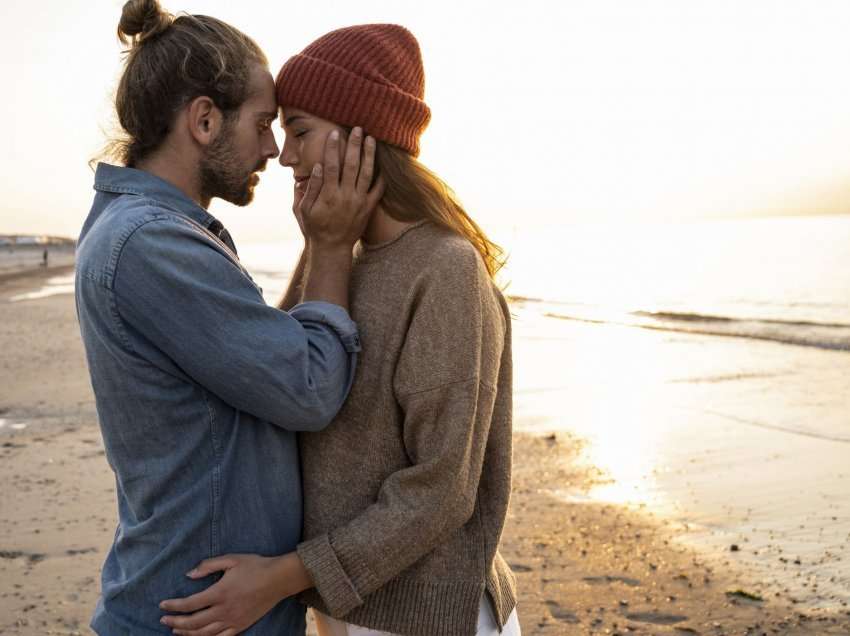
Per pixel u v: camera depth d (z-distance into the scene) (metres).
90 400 9.44
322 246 1.67
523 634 3.69
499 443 1.74
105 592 1.64
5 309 28.64
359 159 1.65
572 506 5.72
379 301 1.65
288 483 1.65
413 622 1.61
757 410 9.41
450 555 1.64
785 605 3.95
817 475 6.44
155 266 1.47
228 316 1.49
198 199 1.73
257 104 1.70
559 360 14.61
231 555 1.56
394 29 1.75
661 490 6.13
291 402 1.51
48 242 196.88
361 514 1.56
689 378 12.23
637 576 4.38
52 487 5.77
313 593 1.68
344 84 1.64
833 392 10.69
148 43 1.64
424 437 1.55
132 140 1.68
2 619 3.61
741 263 58.41
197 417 1.56
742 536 5.00
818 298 32.00
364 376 1.64
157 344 1.50
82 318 1.57
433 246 1.63
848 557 4.56
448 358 1.54
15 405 9.21
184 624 1.52
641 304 30.70
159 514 1.55
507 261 1.86
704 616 3.85
